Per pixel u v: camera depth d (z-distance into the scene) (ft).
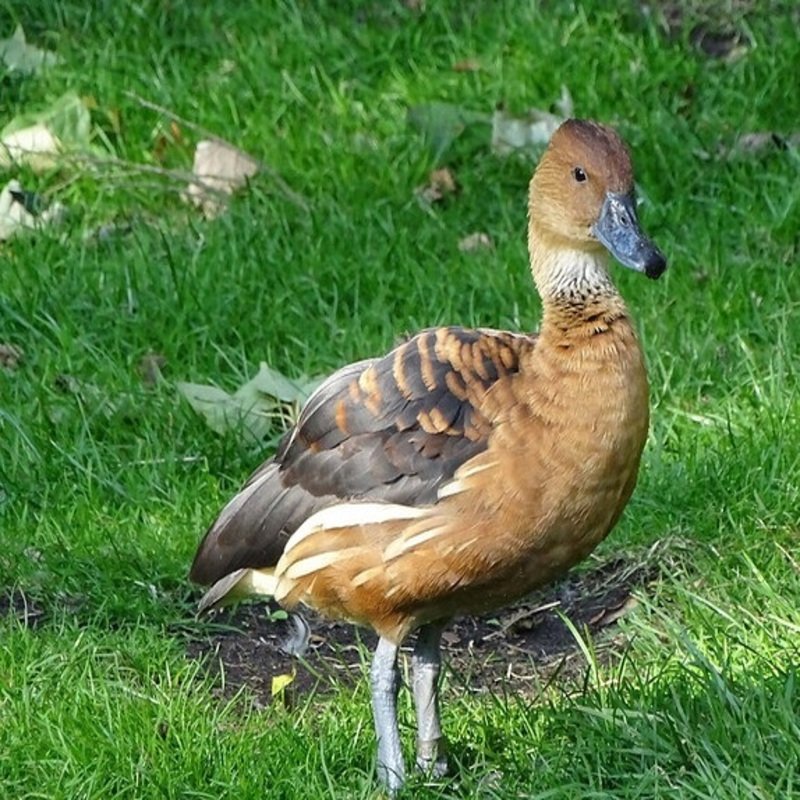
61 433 39.09
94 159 47.57
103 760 29.71
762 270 42.63
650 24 51.01
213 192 46.47
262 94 49.65
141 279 43.45
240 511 30.37
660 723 29.09
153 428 39.32
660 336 40.60
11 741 30.27
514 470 28.04
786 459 36.55
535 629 34.78
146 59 50.88
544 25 51.06
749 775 27.61
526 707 30.91
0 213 46.24
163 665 33.35
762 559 34.50
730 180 45.68
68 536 36.65
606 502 28.60
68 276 43.70
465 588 28.73
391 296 43.14
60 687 31.68
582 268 29.63
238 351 41.63
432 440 28.50
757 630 32.27
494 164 47.50
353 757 30.30
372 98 49.78
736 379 39.11
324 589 29.32
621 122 48.19
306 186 47.03
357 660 34.37
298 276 43.47
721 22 51.70
